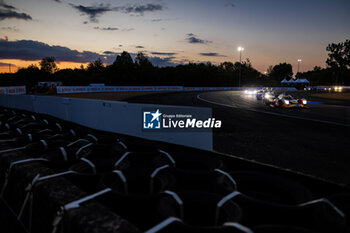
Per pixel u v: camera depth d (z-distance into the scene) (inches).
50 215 63.2
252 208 64.3
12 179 94.3
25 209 78.2
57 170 108.6
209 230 49.1
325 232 56.0
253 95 1482.5
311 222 61.7
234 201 67.3
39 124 228.5
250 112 514.0
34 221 71.8
